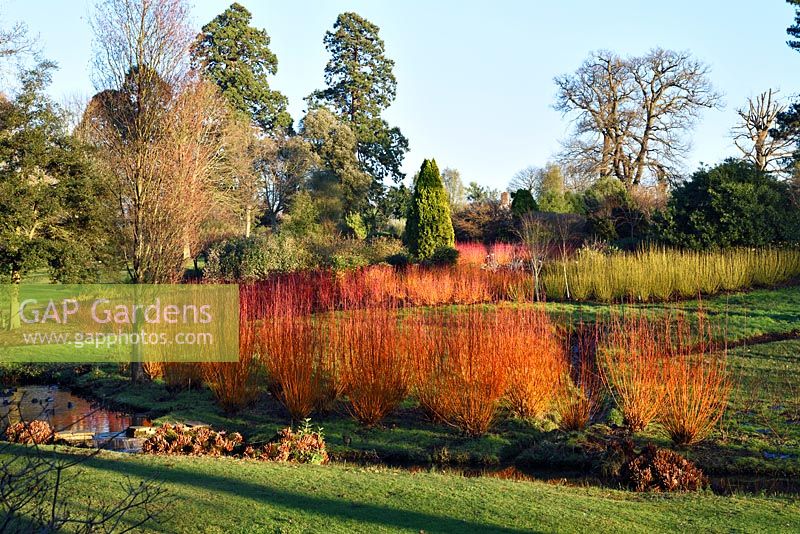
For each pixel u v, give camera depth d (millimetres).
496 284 18391
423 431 9352
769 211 18781
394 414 10070
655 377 9055
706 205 19109
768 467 7629
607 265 17312
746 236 18531
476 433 9070
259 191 41562
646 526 5188
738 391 9719
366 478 6531
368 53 53375
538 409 9570
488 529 4938
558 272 17906
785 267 17016
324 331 11094
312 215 34750
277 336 10555
